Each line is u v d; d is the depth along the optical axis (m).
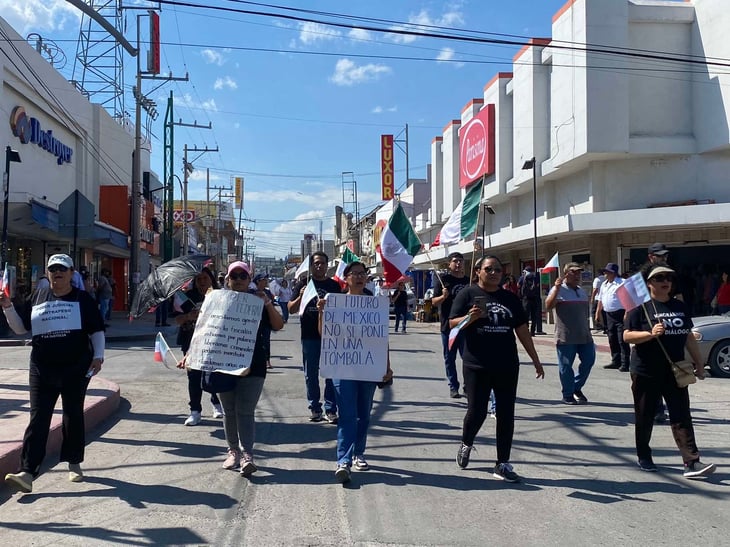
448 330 9.42
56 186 25.44
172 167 38.09
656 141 21.20
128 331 20.77
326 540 4.52
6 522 4.82
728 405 9.19
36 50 24.16
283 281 19.62
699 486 5.68
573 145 21.98
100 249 30.94
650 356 5.98
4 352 14.93
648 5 21.34
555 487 5.66
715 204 19.17
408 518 4.93
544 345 17.95
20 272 23.61
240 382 5.91
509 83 28.28
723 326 11.73
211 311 5.96
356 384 5.94
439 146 39.28
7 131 20.56
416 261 41.50
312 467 6.24
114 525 4.77
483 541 4.50
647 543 4.48
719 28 20.28
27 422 7.01
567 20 22.23
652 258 7.67
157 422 8.13
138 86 26.36
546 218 25.61
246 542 4.48
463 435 6.07
